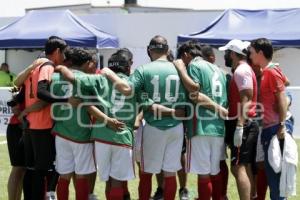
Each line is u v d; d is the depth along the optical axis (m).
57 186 8.95
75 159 8.74
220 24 26.22
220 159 9.15
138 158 9.34
